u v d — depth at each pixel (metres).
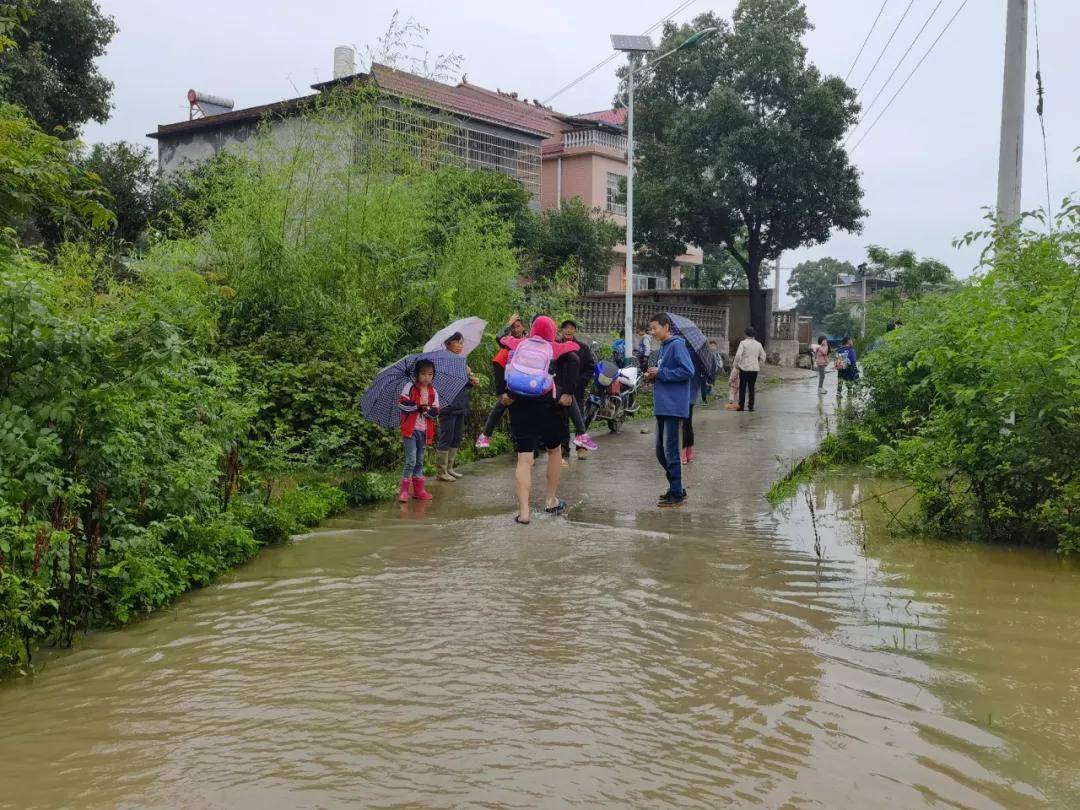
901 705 4.35
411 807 3.41
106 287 12.00
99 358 5.69
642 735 4.02
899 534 7.99
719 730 4.07
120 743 3.96
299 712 4.27
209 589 6.37
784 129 33.56
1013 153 9.58
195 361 7.78
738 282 58.09
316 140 13.71
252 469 9.66
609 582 6.50
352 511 9.17
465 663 4.89
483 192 25.84
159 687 4.59
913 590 6.27
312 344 12.09
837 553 7.36
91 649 5.18
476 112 31.45
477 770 3.69
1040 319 7.34
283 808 3.40
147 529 6.22
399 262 13.39
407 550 7.48
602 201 41.50
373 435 11.12
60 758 3.82
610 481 10.96
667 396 9.36
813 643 5.21
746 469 11.79
